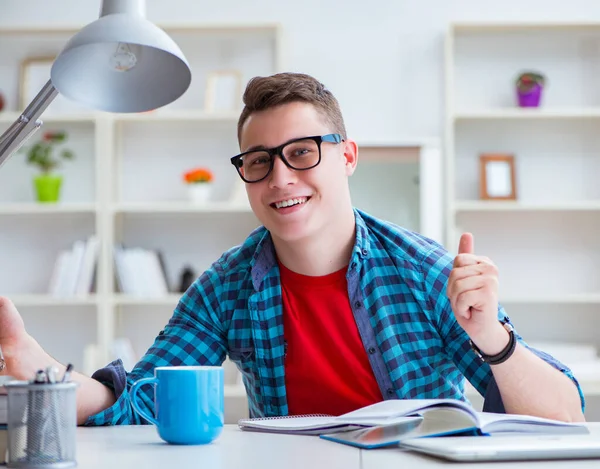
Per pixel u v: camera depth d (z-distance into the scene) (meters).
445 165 3.88
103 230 3.79
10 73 4.04
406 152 3.87
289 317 1.62
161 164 4.04
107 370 1.43
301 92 1.56
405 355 1.58
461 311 1.29
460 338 1.54
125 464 0.92
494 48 3.95
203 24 3.83
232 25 3.84
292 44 4.01
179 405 1.10
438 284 1.57
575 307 3.89
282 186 1.53
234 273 1.69
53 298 3.76
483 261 1.30
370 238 1.65
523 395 1.33
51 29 3.88
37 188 3.89
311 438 1.17
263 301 1.63
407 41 3.99
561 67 3.94
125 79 1.43
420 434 1.07
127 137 4.05
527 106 3.83
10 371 1.31
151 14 4.03
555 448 0.94
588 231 3.92
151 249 4.03
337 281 1.62
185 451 1.04
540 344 3.83
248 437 1.19
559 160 3.92
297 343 1.60
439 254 1.62
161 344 1.63
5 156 1.32
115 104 1.45
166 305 4.00
